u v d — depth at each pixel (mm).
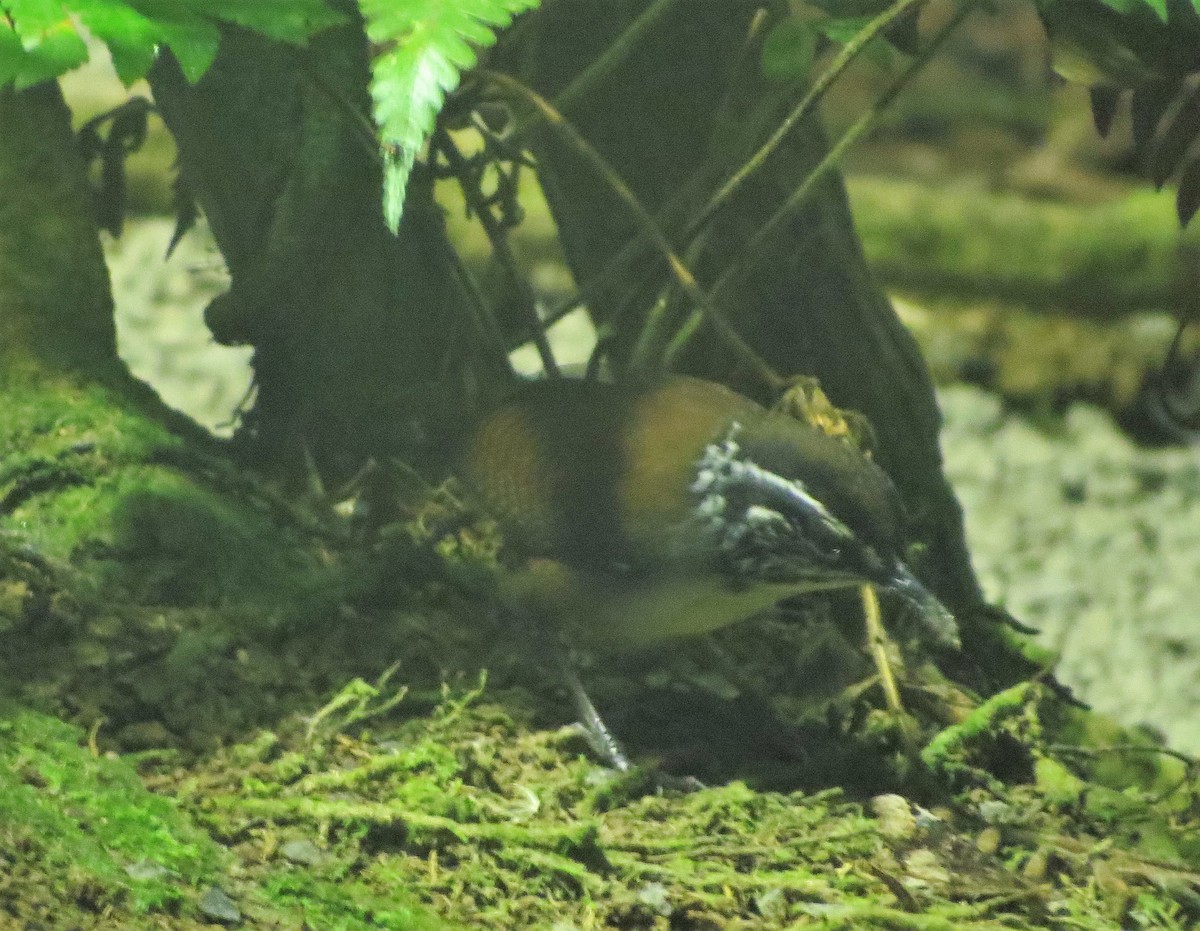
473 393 9664
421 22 5734
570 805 7191
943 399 21859
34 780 6469
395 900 6340
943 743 8039
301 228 8898
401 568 8539
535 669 8211
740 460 7258
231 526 8305
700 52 9531
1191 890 7188
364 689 7504
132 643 7555
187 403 18453
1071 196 25156
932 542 9883
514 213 9305
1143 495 19844
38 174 8953
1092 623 16500
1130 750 8719
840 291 9797
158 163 22312
